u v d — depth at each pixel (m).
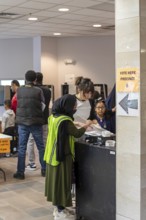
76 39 9.82
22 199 4.38
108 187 3.31
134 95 3.06
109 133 3.57
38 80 5.68
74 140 3.57
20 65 10.26
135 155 3.07
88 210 3.53
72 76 9.85
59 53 9.92
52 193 3.54
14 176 5.31
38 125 5.17
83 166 3.54
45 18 7.11
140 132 3.03
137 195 3.07
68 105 3.52
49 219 3.74
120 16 3.14
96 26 8.11
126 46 3.10
